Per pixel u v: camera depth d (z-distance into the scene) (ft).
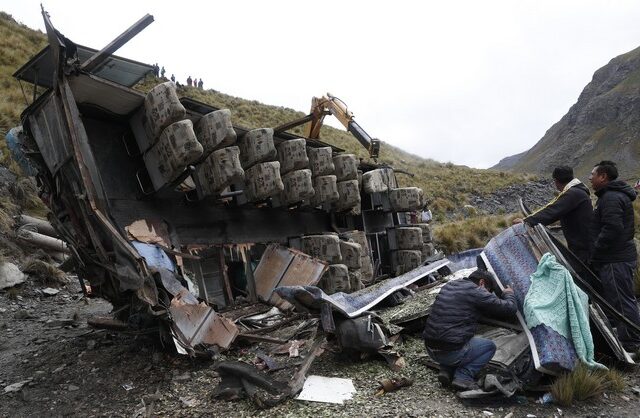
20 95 53.88
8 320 23.13
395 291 21.84
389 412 11.94
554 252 14.37
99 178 16.87
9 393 15.02
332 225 29.43
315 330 18.13
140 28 16.99
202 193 19.51
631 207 15.31
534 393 12.73
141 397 14.20
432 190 92.58
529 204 97.19
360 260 26.40
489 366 13.14
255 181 21.76
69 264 22.85
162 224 19.52
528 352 13.32
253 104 122.11
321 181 26.22
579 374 12.23
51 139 18.04
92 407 13.89
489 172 123.75
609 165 15.31
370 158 35.88
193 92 109.19
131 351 18.10
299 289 14.28
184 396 13.98
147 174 19.48
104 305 26.78
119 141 19.53
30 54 74.28
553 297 13.41
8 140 19.90
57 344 19.66
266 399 12.73
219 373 14.08
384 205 33.68
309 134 35.65
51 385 15.55
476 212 84.12
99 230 16.90
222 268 21.59
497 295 14.73
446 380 13.00
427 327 13.24
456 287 13.35
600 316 14.38
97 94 17.74
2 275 26.43
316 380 14.02
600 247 15.02
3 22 84.53
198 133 19.54
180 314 15.99
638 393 12.57
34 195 37.50
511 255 15.20
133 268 15.74
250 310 21.07
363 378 14.20
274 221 25.31
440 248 48.70
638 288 22.08
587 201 15.75
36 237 32.09
